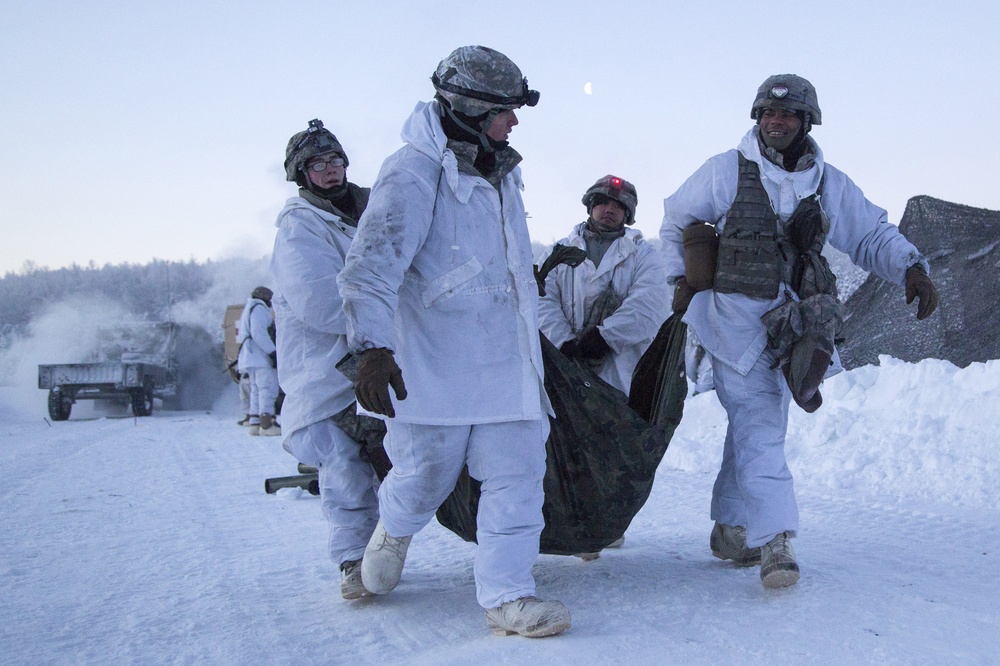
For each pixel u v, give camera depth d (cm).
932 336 991
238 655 331
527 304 353
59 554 538
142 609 404
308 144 427
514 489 342
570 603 376
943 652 289
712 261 405
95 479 922
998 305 939
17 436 1734
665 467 834
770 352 397
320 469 420
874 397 808
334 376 412
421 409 343
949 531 501
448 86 345
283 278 417
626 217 554
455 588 422
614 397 380
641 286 539
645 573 425
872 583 380
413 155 343
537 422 350
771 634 315
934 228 1004
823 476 694
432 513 373
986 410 696
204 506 722
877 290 1066
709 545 489
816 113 398
